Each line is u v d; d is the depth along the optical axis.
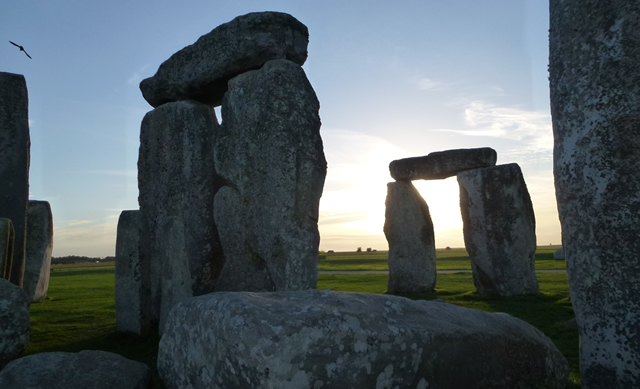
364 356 2.39
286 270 5.10
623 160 2.68
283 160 5.26
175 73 6.42
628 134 2.66
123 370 3.36
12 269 6.66
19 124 6.99
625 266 2.67
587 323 2.85
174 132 6.43
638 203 2.62
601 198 2.76
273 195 5.26
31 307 9.05
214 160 6.08
